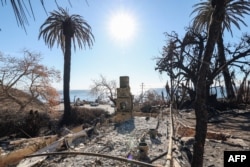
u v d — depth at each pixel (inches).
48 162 341.7
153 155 335.0
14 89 1206.9
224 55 760.3
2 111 879.7
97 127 645.9
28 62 1160.8
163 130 539.8
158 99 1381.6
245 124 639.1
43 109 1182.9
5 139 623.8
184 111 895.7
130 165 298.7
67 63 1117.7
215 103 991.6
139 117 860.6
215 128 585.6
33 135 723.4
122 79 856.9
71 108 1160.8
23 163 344.2
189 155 304.2
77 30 1186.6
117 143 434.6
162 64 738.8
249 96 1181.7
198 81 142.4
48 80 1198.3
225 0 137.8
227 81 1046.4
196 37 821.9
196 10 1106.7
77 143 459.8
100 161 317.1
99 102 2155.5
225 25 1084.5
